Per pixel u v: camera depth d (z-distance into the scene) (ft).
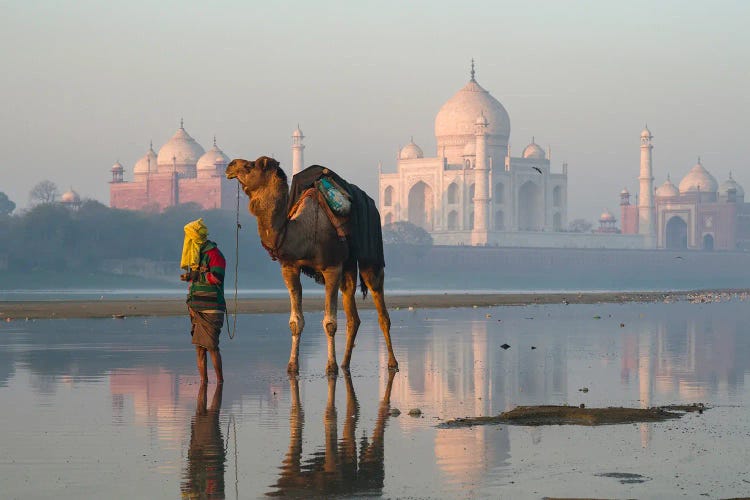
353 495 39.14
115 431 53.26
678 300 321.52
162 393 69.00
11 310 207.62
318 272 83.05
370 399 66.69
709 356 100.22
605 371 85.25
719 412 60.75
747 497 38.91
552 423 56.13
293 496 39.01
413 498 38.73
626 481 41.55
